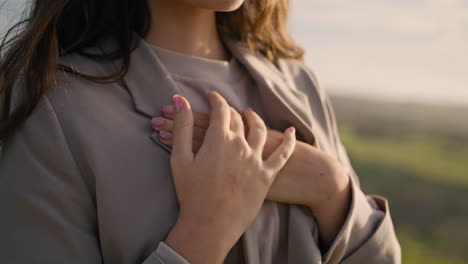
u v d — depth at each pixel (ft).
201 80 2.45
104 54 2.35
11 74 2.27
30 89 2.22
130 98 2.34
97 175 2.17
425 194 14.05
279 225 2.42
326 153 2.56
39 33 2.23
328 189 2.39
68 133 2.19
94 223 2.23
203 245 2.12
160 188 2.23
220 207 2.15
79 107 2.23
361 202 2.47
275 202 2.41
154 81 2.37
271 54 2.88
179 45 2.51
